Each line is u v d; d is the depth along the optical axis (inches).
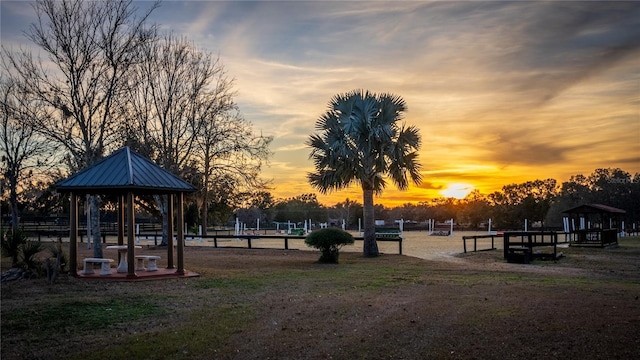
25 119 859.4
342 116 992.2
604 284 567.2
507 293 493.7
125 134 1044.5
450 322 362.0
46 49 832.9
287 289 538.6
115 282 574.2
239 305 442.6
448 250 1251.2
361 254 1051.9
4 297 457.7
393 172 993.5
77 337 335.0
